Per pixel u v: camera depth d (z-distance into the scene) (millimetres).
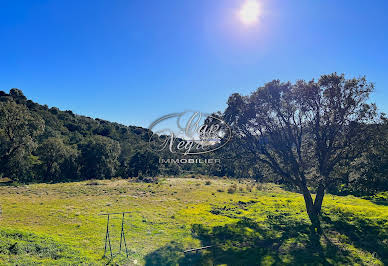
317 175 21625
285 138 24328
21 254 12102
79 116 114500
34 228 17281
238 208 28562
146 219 21734
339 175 23328
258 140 25000
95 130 96312
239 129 24312
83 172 65875
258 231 18625
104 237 16500
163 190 40125
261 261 13289
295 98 23031
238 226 19891
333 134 22328
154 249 14906
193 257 13867
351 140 21922
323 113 22781
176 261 13156
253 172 26781
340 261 13305
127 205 27781
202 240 16828
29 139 49844
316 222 20531
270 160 24906
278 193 41938
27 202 26219
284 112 23922
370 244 16016
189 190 41094
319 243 16250
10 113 47312
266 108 23891
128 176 67312
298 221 21234
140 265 12609
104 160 64375
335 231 18703
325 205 28344
